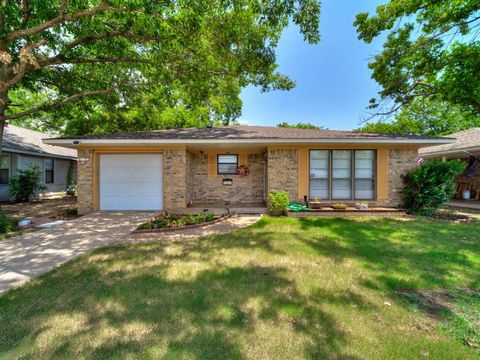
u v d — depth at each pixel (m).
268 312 2.60
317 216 8.28
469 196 12.82
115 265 3.94
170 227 6.49
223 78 9.58
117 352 2.00
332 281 3.37
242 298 2.88
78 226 6.83
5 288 3.17
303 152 9.05
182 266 3.90
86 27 6.67
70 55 7.75
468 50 8.99
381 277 3.50
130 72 10.48
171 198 9.03
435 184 8.34
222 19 6.70
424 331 2.32
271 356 1.97
